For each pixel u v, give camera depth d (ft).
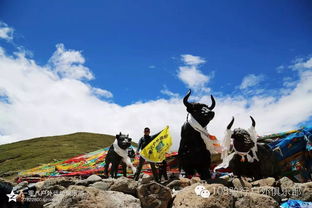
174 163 50.72
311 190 27.58
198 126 32.35
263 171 36.32
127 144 44.14
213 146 32.78
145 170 53.42
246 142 34.86
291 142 41.42
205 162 32.35
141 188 23.56
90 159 65.41
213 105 34.40
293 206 25.05
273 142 42.52
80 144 152.56
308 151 40.86
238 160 35.60
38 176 54.90
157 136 34.83
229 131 35.94
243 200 22.71
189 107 33.24
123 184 26.48
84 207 20.76
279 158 40.81
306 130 42.04
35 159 114.21
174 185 31.04
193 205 21.40
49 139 168.35
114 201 22.63
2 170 98.58
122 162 45.44
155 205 22.99
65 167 60.85
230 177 38.73
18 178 50.80
